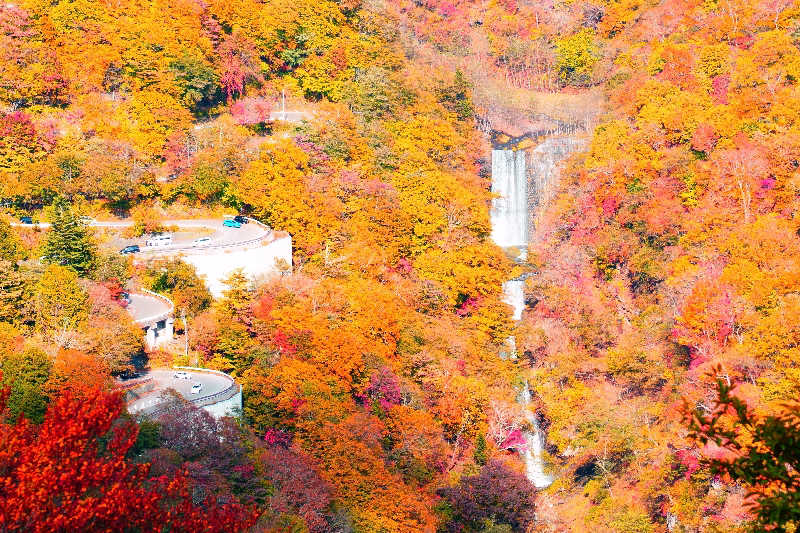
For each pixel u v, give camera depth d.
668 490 114.88
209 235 143.38
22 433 42.66
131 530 43.44
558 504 120.38
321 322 118.69
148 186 156.25
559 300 163.75
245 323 114.06
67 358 86.44
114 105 180.50
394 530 89.44
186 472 49.22
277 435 94.81
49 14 190.50
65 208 123.50
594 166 196.88
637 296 165.62
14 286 103.12
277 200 151.75
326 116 190.88
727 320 135.88
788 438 33.03
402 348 130.88
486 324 152.25
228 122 189.75
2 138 152.88
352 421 98.94
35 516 38.84
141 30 191.00
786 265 142.62
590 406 132.62
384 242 161.75
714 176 173.00
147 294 120.81
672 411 126.31
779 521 32.28
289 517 78.25
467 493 103.88
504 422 127.69
